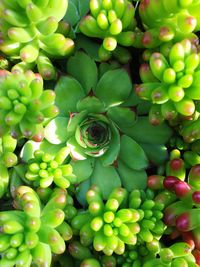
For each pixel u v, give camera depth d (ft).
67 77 0.67
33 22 0.63
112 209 0.60
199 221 0.60
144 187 0.68
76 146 0.68
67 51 0.67
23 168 0.65
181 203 0.64
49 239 0.56
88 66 0.68
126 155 0.68
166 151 0.68
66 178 0.65
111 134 0.69
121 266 0.65
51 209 0.60
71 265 0.67
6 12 0.60
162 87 0.60
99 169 0.68
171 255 0.57
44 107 0.60
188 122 0.66
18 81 0.60
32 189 0.64
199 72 0.59
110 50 0.63
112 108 0.67
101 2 0.63
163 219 0.64
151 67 0.60
